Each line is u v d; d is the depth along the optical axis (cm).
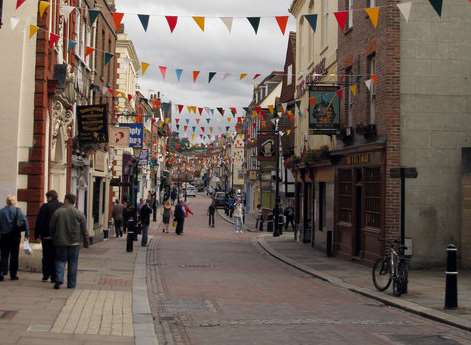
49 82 1791
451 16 1861
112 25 3228
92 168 2680
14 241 1332
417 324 1036
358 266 2003
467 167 1828
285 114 3494
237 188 8494
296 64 3388
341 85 2319
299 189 3231
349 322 1035
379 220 1930
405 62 1852
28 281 1338
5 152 1728
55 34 1720
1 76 1738
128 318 989
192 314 1090
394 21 1845
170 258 2206
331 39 2561
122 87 4444
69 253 1264
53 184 2020
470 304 1210
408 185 1838
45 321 921
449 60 1861
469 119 1861
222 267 1953
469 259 1828
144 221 2608
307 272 1855
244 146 7238
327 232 2348
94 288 1309
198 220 5428
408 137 1842
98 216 2950
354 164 2158
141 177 5594
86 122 2217
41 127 1747
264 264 2111
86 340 812
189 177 14725
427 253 1838
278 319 1049
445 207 1845
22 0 1305
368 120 2036
